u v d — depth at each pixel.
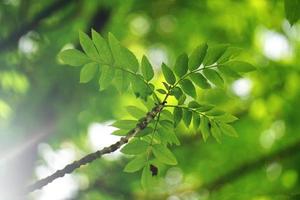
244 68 2.84
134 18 9.49
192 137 9.09
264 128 9.40
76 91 8.05
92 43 2.79
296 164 8.80
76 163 2.73
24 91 7.88
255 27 9.10
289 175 8.60
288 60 9.34
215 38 9.56
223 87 2.86
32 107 7.84
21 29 7.30
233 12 9.10
